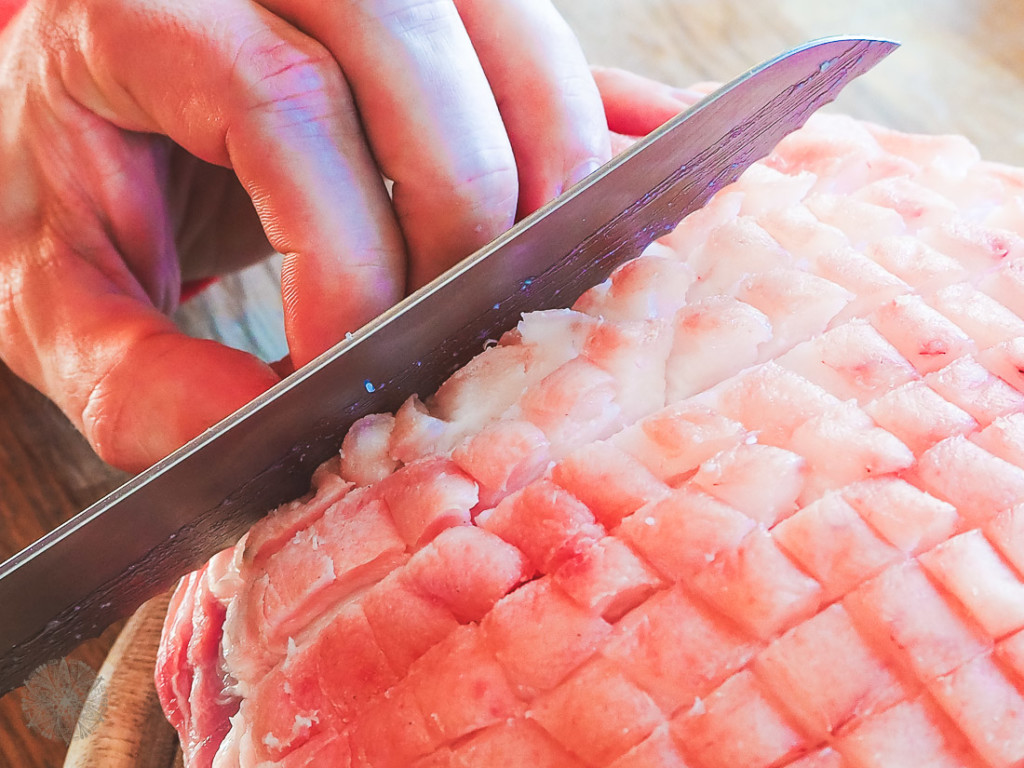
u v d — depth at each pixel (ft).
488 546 0.43
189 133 0.52
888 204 0.52
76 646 0.49
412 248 0.52
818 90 0.52
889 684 0.38
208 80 0.48
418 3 0.48
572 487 0.43
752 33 1.10
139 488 0.43
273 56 0.48
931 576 0.38
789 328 0.47
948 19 1.08
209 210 0.81
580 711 0.39
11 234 0.64
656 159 0.48
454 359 0.50
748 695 0.38
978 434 0.41
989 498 0.39
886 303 0.46
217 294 0.93
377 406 0.50
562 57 0.56
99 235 0.64
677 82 1.06
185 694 0.54
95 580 0.45
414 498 0.45
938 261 0.47
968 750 0.37
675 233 0.54
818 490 0.41
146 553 0.46
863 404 0.44
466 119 0.49
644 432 0.44
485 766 0.39
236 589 0.51
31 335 0.62
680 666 0.39
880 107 1.00
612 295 0.50
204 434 0.44
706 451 0.43
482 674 0.40
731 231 0.51
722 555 0.40
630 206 0.49
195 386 0.54
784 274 0.48
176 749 0.63
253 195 0.50
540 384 0.47
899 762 0.36
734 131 0.50
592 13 1.14
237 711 0.51
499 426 0.46
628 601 0.41
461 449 0.46
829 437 0.42
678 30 1.11
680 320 0.48
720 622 0.39
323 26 0.48
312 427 0.47
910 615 0.38
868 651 0.38
